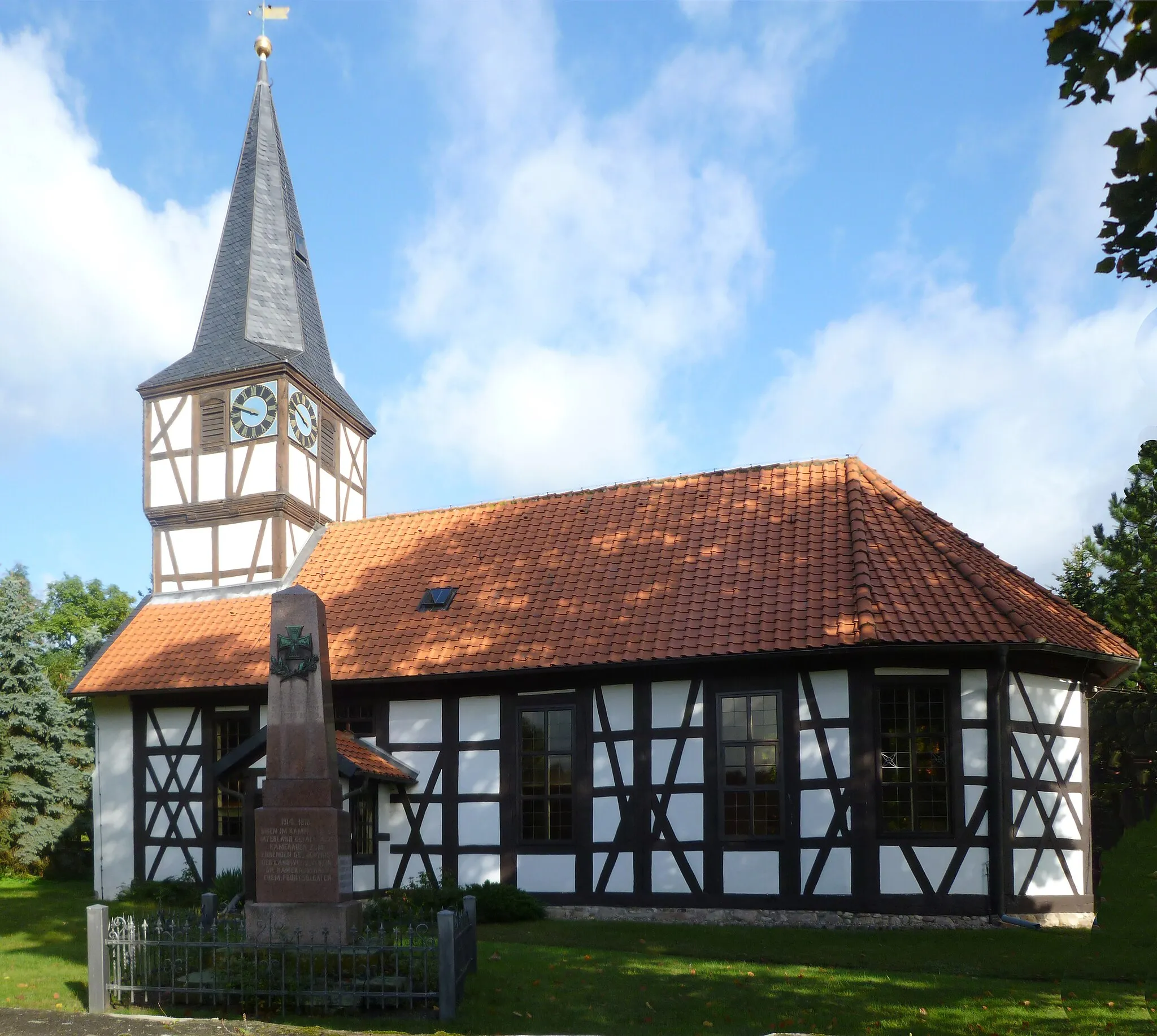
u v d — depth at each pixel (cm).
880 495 1642
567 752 1552
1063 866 1411
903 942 1232
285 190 2359
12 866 2248
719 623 1476
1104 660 1516
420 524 2055
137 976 928
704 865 1429
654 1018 875
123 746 1872
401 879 1608
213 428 2086
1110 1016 853
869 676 1384
